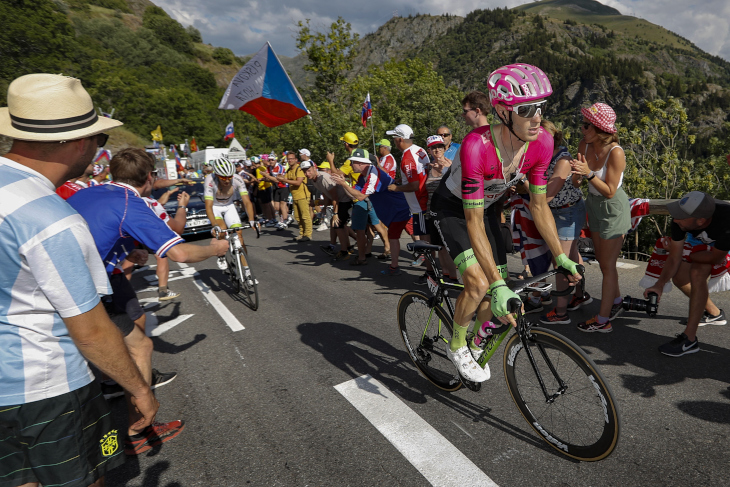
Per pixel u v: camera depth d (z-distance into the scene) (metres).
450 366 2.63
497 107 1.94
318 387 2.83
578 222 3.49
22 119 1.21
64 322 1.23
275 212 11.70
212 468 2.11
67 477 1.31
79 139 1.30
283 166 13.04
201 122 85.31
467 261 2.19
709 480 1.79
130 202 2.15
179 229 3.41
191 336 3.98
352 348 3.43
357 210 6.12
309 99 20.91
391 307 4.37
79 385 1.31
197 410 2.66
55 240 1.17
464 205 2.07
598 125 2.97
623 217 3.11
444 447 2.13
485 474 1.93
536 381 2.11
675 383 2.55
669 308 3.71
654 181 8.14
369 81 27.25
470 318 2.24
